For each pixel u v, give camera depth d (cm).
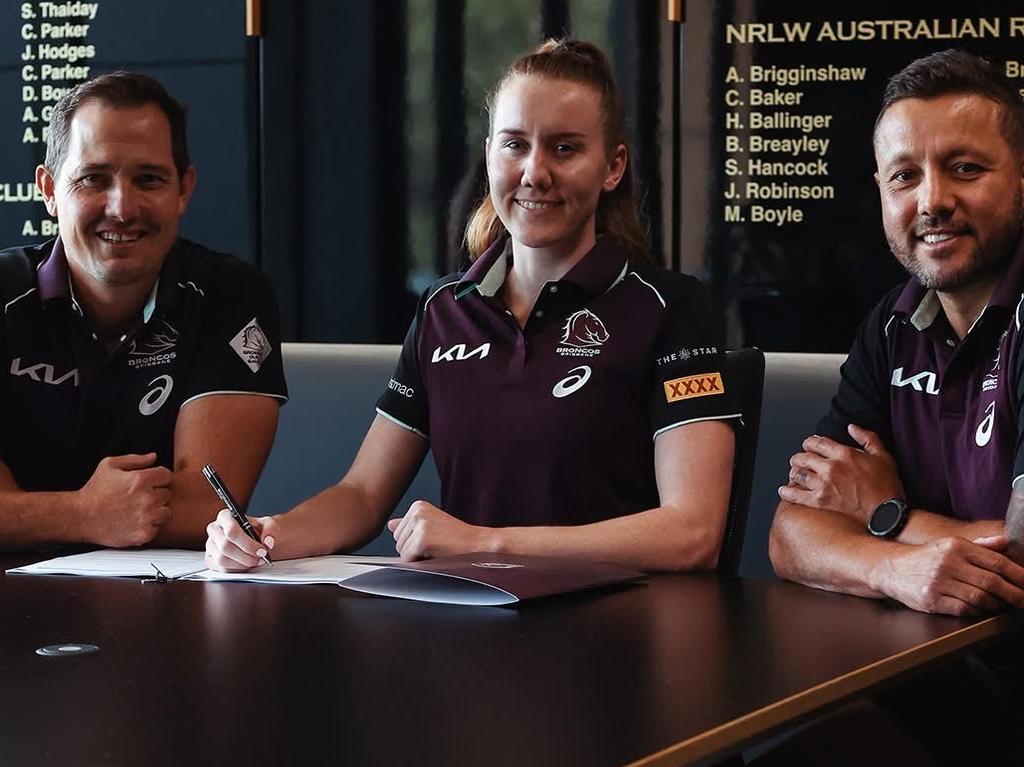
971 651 156
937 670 200
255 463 251
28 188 363
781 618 160
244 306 257
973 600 164
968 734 197
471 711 117
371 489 237
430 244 343
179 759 104
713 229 330
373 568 191
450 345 233
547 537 202
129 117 242
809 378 295
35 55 362
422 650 142
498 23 336
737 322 331
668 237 332
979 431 204
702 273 331
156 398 250
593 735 110
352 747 107
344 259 349
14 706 119
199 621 157
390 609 165
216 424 248
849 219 324
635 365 223
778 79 325
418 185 343
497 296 232
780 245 328
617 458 224
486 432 226
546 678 129
